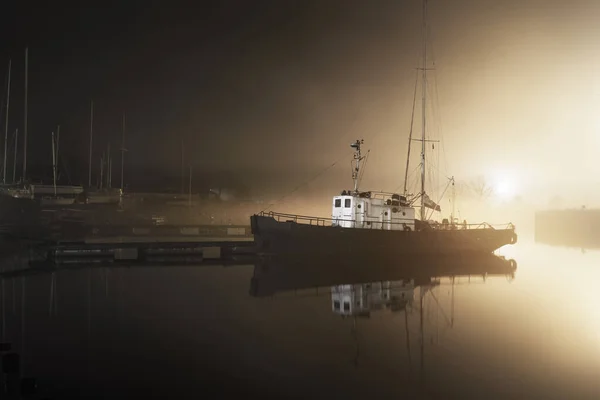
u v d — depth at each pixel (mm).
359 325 16469
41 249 35125
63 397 10000
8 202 49562
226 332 15391
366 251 35188
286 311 18594
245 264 33375
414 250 36812
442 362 12586
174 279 26641
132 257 35562
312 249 34469
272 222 34781
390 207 37750
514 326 16469
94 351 13219
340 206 37188
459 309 19266
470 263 36062
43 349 13352
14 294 21703
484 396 10422
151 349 13461
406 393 10531
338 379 11297
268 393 10406
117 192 65438
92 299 20641
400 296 22062
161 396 10141
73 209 56938
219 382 11000
